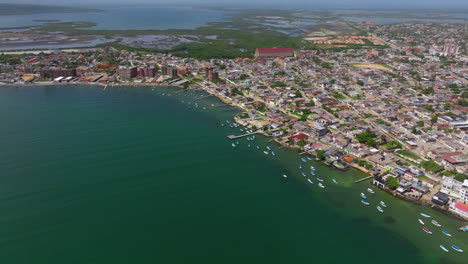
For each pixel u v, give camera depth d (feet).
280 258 561.02
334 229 631.56
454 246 581.12
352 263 552.41
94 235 597.52
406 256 565.94
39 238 585.63
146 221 638.53
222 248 578.66
